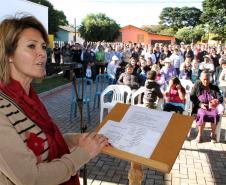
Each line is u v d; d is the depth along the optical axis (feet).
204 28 197.57
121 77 26.53
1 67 4.39
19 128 4.16
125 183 13.67
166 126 5.61
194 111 20.03
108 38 178.70
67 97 34.68
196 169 15.55
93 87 39.83
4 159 3.76
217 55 51.70
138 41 200.13
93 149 4.64
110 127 5.83
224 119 25.39
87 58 47.19
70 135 5.33
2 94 4.22
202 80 20.18
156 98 21.16
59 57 60.13
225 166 16.06
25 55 4.37
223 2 170.30
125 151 5.28
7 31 4.37
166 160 5.09
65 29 157.38
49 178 4.03
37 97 4.91
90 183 13.55
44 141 4.40
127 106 6.23
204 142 19.79
